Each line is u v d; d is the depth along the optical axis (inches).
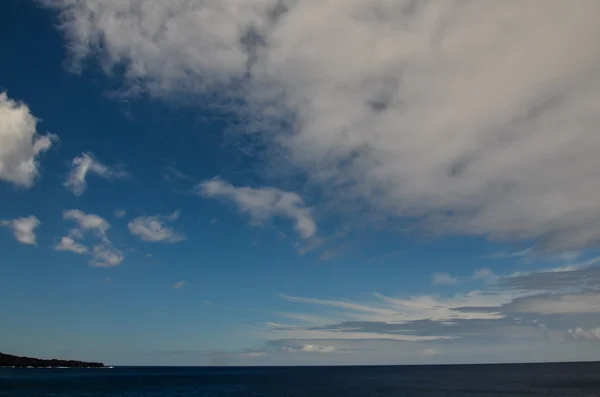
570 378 5915.4
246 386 5142.7
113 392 4217.5
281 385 5324.8
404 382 5649.6
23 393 3973.9
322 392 4183.1
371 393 4030.5
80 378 6515.8
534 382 5231.3
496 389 4323.3
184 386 5147.6
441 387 4650.6
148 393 4160.9
